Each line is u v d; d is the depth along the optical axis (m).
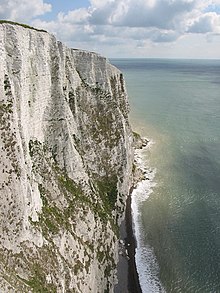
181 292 52.81
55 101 58.09
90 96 74.50
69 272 44.72
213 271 56.66
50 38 58.97
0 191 39.62
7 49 45.19
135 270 56.88
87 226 54.22
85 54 75.44
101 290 51.22
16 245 39.59
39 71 53.69
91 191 60.97
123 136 76.12
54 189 51.78
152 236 65.00
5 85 42.97
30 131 50.72
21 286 36.69
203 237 64.75
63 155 57.41
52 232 45.88
